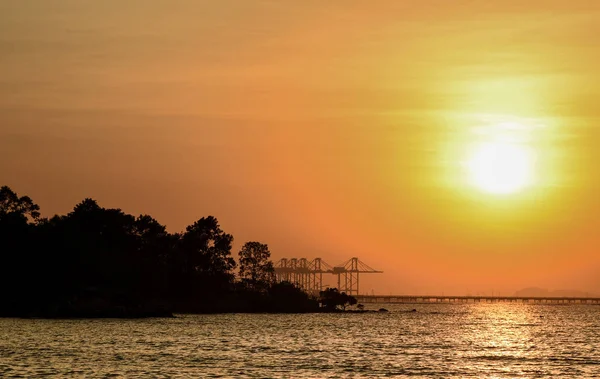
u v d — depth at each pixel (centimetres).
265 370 18425
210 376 17350
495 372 18700
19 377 16812
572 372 18825
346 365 19650
